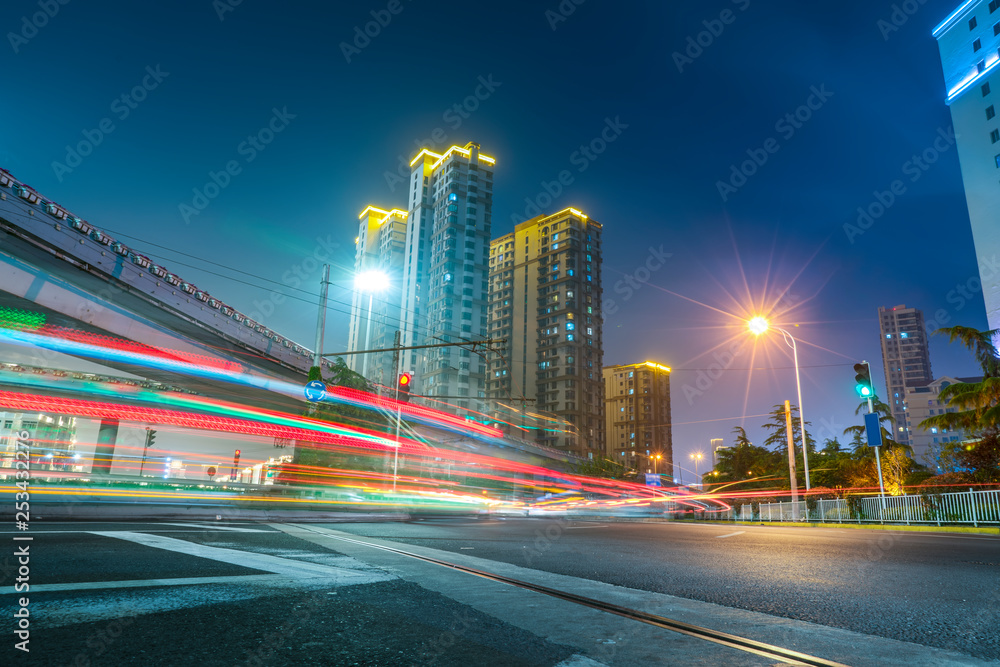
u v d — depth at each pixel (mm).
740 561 6762
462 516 33281
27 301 24172
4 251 22875
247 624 2869
